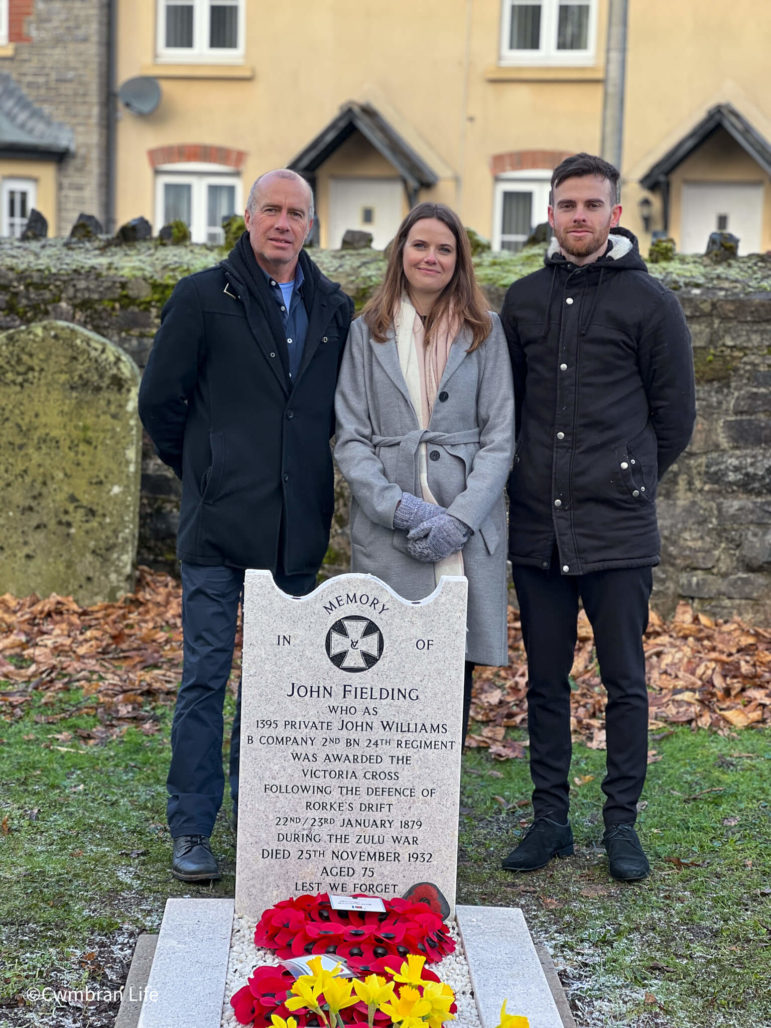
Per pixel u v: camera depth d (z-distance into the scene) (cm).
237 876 351
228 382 401
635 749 405
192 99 1750
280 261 397
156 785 466
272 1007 286
